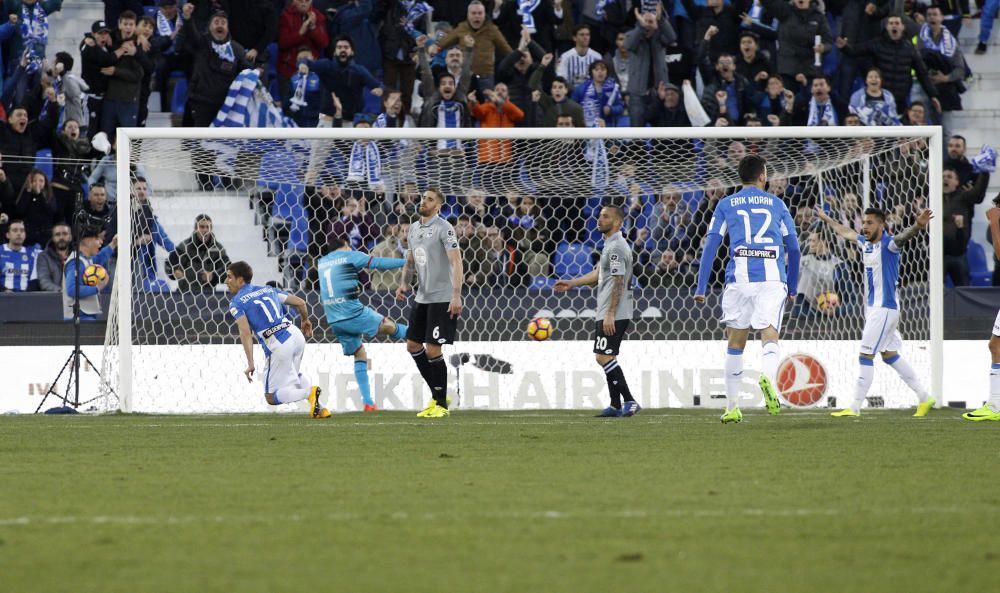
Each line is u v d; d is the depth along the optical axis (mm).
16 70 61219
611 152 51344
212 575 11820
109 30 59062
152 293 48344
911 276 51438
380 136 44250
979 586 11234
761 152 50062
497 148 50219
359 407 45562
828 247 49656
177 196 58062
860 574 11828
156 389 46594
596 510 15984
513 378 46219
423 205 36656
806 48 62781
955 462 22281
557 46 65500
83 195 57062
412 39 62750
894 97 63594
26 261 54656
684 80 62344
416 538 13891
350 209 54344
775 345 31547
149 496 17547
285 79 61938
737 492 17828
